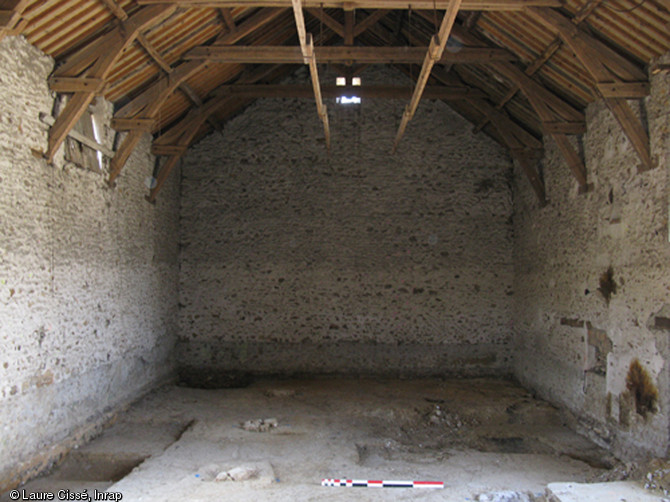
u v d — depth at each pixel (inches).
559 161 291.6
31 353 190.5
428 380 364.2
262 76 328.8
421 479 192.4
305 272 380.5
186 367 375.9
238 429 246.4
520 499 175.3
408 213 381.7
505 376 374.3
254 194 382.6
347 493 176.9
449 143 384.5
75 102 202.8
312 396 313.1
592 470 204.4
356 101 387.5
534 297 330.3
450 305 378.3
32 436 191.2
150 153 315.3
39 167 196.9
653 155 197.2
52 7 179.2
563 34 203.9
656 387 192.7
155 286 329.7
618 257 223.5
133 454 213.5
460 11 256.4
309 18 319.3
